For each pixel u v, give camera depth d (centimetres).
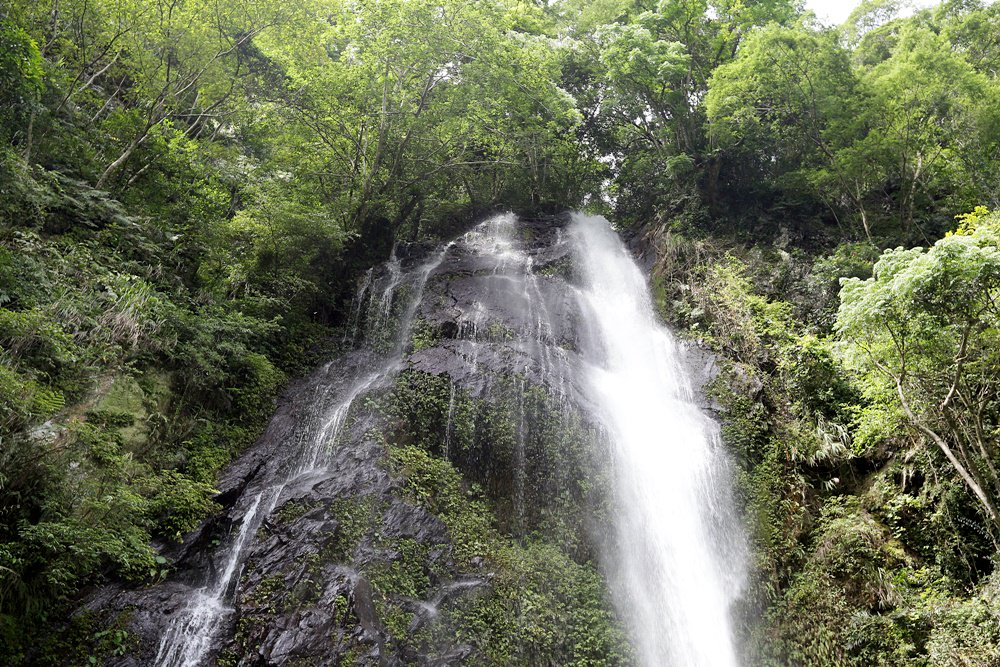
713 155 2089
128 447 1001
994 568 917
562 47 2509
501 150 2261
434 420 1228
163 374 1160
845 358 1067
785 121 1967
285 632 810
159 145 1544
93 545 788
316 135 1952
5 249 977
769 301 1694
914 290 860
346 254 1916
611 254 2214
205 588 905
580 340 1608
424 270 1894
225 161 1766
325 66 1897
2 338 865
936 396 961
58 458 816
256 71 2112
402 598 918
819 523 1155
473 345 1423
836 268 1614
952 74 1563
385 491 1050
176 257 1399
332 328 1706
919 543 1036
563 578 1049
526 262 1991
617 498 1169
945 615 894
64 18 1563
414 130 1969
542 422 1227
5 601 748
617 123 2641
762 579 1102
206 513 1006
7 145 1150
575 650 962
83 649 773
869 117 1695
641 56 2103
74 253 1122
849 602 1016
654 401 1442
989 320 866
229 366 1313
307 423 1262
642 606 1069
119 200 1439
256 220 1570
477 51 1853
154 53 1764
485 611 950
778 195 2100
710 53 2327
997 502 943
